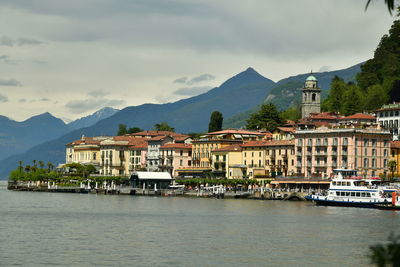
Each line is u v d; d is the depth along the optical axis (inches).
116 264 3949.3
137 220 6722.4
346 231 5728.3
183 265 3946.9
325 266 3983.8
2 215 7347.4
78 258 4143.7
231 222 6501.0
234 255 4333.2
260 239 5152.6
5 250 4439.0
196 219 6825.8
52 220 6707.7
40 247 4601.4
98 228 5895.7
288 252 4485.7
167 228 5925.2
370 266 3991.1
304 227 6043.3
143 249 4549.7
